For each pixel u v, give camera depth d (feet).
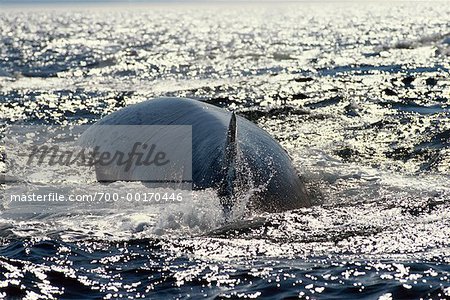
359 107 229.04
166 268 97.50
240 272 95.50
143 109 155.43
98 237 110.73
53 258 102.32
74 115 241.55
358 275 93.40
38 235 112.47
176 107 148.46
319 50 502.38
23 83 335.06
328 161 158.71
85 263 100.37
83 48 625.82
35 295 90.79
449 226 111.04
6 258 102.37
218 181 116.37
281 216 114.93
